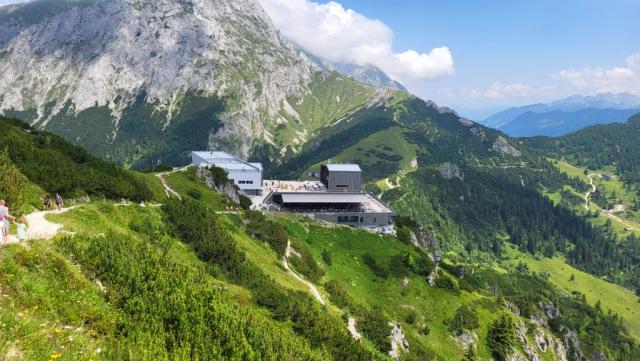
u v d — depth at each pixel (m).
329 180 138.50
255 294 43.28
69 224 35.66
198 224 53.50
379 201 139.62
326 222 112.12
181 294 26.84
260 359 24.70
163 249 42.47
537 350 106.62
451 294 103.88
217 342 23.56
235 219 82.75
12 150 49.25
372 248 106.62
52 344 15.74
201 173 111.62
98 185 53.16
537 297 160.75
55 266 23.55
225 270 47.91
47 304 19.16
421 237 136.25
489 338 95.06
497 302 115.69
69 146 71.69
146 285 26.11
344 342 41.25
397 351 62.16
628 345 188.38
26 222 33.88
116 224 44.06
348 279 91.19
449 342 88.25
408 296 95.12
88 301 22.14
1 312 15.73
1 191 34.84
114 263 27.39
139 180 76.94
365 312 65.94
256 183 146.50
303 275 74.06
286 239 83.38
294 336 37.28
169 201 58.66
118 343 19.66
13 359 13.49
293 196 128.88
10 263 20.39
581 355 132.62
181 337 22.80
